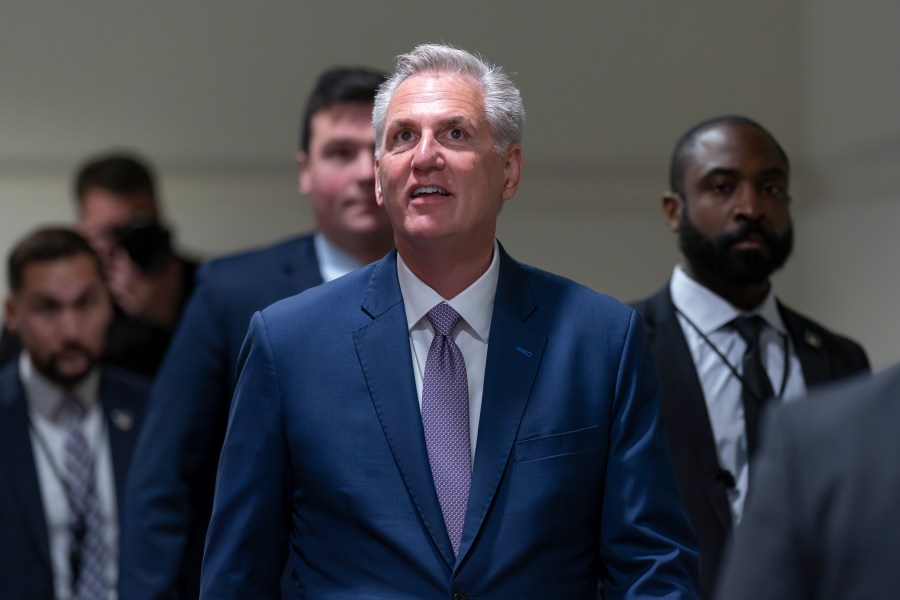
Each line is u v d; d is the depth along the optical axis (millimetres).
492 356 5523
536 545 5320
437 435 5449
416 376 5578
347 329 5621
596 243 17297
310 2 17344
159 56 17312
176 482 8031
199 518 8227
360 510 5359
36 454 9484
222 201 17312
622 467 5480
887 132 14523
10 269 9680
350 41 17344
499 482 5355
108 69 17281
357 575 5363
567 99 17359
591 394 5520
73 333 9547
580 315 5676
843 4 15688
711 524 7449
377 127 5652
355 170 8188
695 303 8039
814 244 16844
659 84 17391
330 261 8320
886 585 2932
